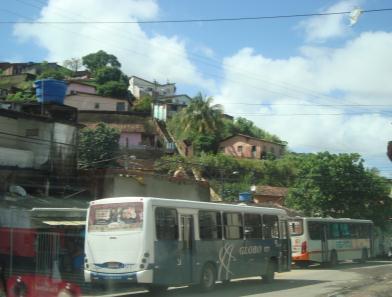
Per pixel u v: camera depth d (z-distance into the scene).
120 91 81.12
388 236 46.81
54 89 28.34
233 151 74.81
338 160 45.28
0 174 23.34
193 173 51.66
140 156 57.59
